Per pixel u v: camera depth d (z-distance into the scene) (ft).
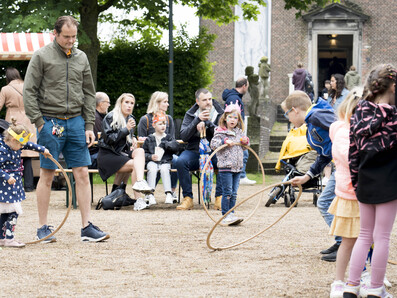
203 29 61.26
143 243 21.63
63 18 21.04
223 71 99.40
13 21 50.06
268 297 14.33
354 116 13.65
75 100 21.49
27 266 17.67
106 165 31.71
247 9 69.21
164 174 33.19
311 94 65.82
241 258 18.97
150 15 61.36
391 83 13.46
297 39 99.76
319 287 15.31
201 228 25.26
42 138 21.30
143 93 59.41
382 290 13.66
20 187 20.94
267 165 59.26
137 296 14.37
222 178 25.89
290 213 30.71
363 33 99.55
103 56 59.52
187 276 16.48
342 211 14.76
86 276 16.46
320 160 17.43
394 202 13.35
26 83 21.13
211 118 32.73
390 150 13.28
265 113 65.16
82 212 22.02
